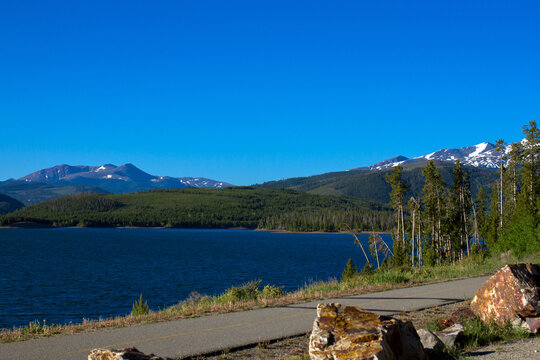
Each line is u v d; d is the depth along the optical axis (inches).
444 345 398.3
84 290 2082.9
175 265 3444.9
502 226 2278.5
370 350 298.2
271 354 394.6
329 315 348.5
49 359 366.0
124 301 1769.2
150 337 444.1
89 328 493.7
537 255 1301.7
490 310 486.6
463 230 2726.4
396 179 2630.4
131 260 3873.0
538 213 1412.4
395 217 2721.5
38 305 1669.5
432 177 2630.4
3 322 1339.8
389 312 565.3
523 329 453.1
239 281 2443.4
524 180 2472.9
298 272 2972.4
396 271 1040.8
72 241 6914.4
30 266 3277.6
